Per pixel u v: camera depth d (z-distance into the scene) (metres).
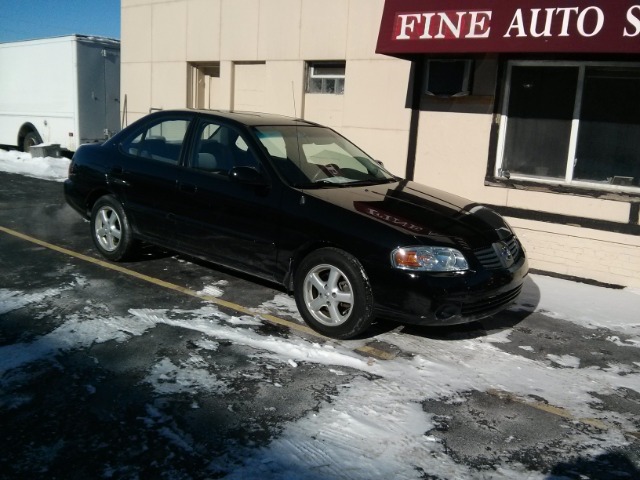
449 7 7.18
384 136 8.92
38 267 6.34
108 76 14.99
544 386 4.29
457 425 3.67
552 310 6.01
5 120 16.88
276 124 5.83
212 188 5.48
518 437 3.58
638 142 7.11
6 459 3.08
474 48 6.97
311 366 4.33
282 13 9.84
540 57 7.50
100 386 3.87
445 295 4.36
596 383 4.40
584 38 6.33
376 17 8.79
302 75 9.78
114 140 6.60
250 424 3.53
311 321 4.89
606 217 7.22
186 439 3.34
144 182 6.06
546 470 3.26
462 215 5.04
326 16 9.32
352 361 4.45
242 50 10.50
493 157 7.95
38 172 13.50
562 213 7.49
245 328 4.93
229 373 4.14
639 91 7.04
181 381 4.00
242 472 3.07
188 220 5.70
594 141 7.39
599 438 3.63
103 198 6.55
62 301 5.34
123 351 4.39
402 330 5.14
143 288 5.80
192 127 5.88
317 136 6.02
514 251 5.09
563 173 7.64
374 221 4.61
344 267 4.62
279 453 3.26
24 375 3.96
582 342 5.20
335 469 3.15
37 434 3.31
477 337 5.14
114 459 3.13
